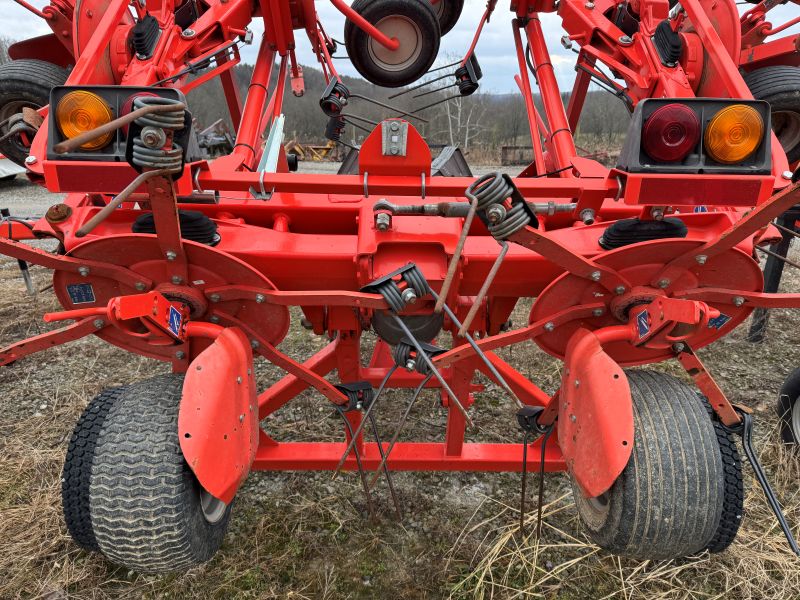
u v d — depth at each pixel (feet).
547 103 10.16
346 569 7.77
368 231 6.52
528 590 7.43
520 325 15.75
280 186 6.30
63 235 6.39
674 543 5.73
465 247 6.54
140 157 4.19
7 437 10.72
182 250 5.59
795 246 22.53
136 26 8.57
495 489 9.33
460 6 13.28
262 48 10.68
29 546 7.99
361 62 10.68
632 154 5.21
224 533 6.97
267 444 8.29
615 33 9.81
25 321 16.07
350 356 7.86
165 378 6.21
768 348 14.61
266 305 6.25
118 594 7.34
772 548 8.07
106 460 5.41
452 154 11.68
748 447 5.85
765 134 5.04
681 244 5.50
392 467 8.14
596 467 5.29
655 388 6.07
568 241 6.70
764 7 10.66
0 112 11.29
